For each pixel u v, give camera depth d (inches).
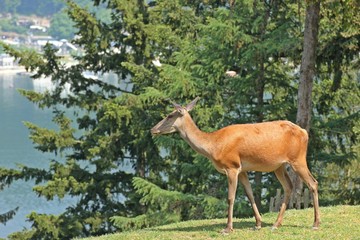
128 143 4402.1
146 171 4530.0
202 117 3415.4
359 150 3732.8
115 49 4571.9
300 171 1884.8
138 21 4330.7
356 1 2561.5
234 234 1907.0
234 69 3484.3
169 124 1904.5
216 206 3235.7
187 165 3501.5
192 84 3452.3
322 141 3474.4
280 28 3243.1
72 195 4498.0
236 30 3314.5
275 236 1871.3
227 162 1876.2
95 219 4355.3
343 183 4030.5
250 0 3307.1
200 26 3459.6
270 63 3422.7
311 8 2945.4
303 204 2906.0
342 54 3166.8
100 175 4515.3
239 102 3368.6
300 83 3016.7
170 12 4320.9
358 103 3762.3
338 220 2064.5
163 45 4284.0
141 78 4136.3
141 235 2000.5
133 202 4264.3
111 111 4067.4
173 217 3457.2
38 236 4384.8
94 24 4483.3
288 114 3452.3
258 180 3378.4
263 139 1860.2
